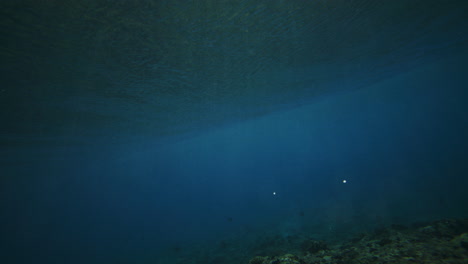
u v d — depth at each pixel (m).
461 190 17.33
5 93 6.97
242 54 7.97
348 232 13.91
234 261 13.23
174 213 63.19
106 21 4.54
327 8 6.23
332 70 13.59
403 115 93.81
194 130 26.53
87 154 25.64
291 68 10.94
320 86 17.94
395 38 10.80
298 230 17.69
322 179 58.00
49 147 17.39
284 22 6.35
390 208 17.97
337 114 52.88
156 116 14.70
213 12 5.11
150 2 4.30
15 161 20.22
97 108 10.42
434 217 13.23
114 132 16.88
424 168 32.53
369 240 7.45
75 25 4.48
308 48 8.89
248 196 63.00
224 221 33.00
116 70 6.95
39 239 64.06
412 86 39.03
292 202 35.59
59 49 5.21
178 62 7.38
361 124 95.19
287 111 31.78
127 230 46.50
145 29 5.13
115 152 30.08
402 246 5.36
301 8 5.85
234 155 124.81
